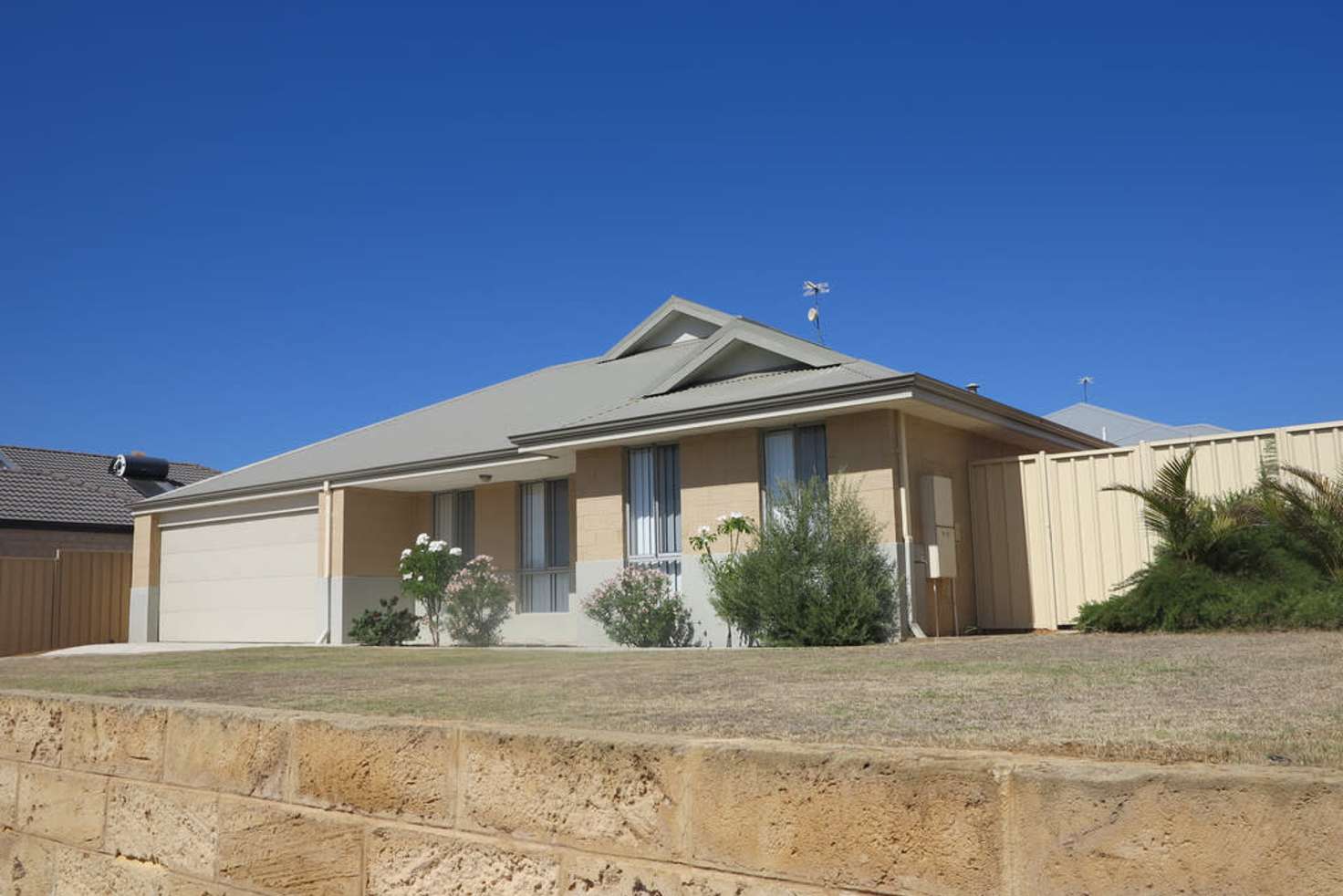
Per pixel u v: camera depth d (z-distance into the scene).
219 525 21.72
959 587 14.02
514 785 3.64
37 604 21.95
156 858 5.01
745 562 13.27
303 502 20.05
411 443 19.98
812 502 13.23
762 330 15.67
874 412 13.27
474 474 18.00
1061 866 2.55
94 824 5.39
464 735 3.81
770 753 3.04
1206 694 4.83
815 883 2.92
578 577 15.92
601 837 3.39
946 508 13.66
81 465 32.19
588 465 16.02
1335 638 8.17
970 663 7.00
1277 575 10.09
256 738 4.59
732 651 10.69
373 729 4.12
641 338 21.34
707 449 14.76
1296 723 3.87
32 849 5.79
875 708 4.72
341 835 4.19
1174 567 10.46
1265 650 7.20
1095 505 13.56
